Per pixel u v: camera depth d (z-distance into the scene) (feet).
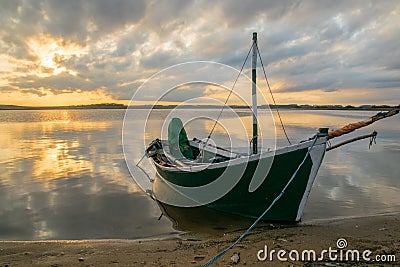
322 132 23.09
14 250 19.38
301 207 23.89
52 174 40.88
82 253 18.86
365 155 53.36
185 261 17.40
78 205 28.86
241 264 16.85
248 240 20.35
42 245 20.22
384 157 51.42
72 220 25.21
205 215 26.30
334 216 25.55
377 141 70.59
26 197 31.30
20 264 17.30
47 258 18.12
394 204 28.50
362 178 37.83
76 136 88.69
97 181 37.42
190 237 21.59
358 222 23.49
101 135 90.84
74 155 55.57
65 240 21.24
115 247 19.79
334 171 41.55
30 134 95.40
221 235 21.90
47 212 27.12
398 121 144.05
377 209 27.14
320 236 20.79
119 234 22.39
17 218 25.72
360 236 20.62
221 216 26.03
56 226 24.00
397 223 22.99
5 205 28.84
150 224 24.26
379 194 31.53
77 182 36.96
